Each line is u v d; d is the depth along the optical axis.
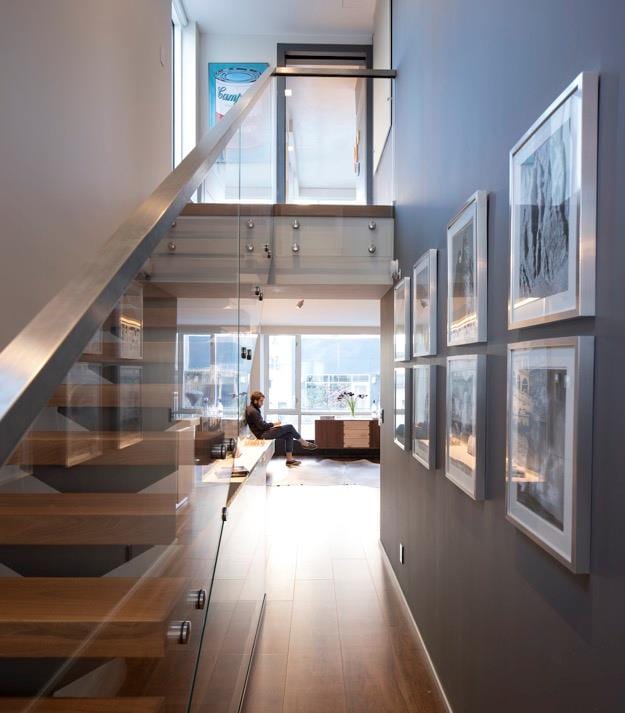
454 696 2.04
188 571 1.28
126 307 1.10
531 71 1.32
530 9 1.32
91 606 0.99
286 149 4.07
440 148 2.27
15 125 2.15
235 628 2.26
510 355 1.41
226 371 2.12
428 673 2.44
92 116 2.91
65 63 2.59
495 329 1.61
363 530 4.55
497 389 1.59
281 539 4.32
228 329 2.18
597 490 1.01
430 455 2.35
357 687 2.34
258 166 3.15
